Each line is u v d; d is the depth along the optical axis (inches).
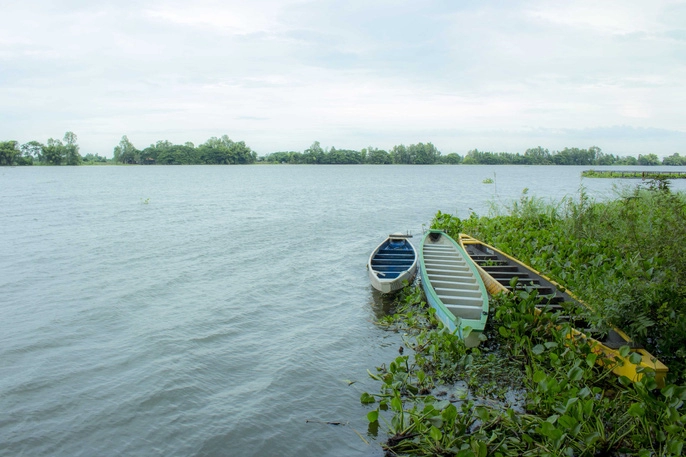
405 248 701.9
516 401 306.7
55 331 456.4
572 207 690.2
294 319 487.5
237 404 325.7
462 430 265.7
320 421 303.1
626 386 282.2
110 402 329.7
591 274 421.4
